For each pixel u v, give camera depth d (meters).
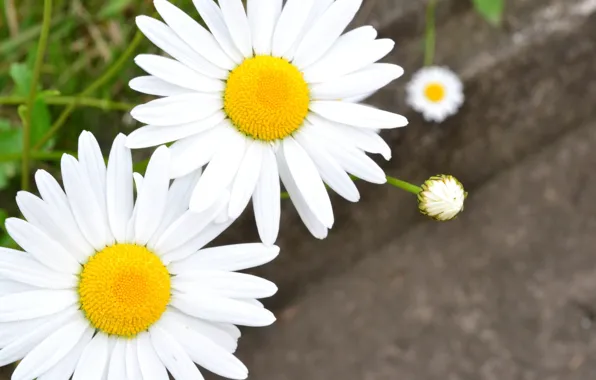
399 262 0.47
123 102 0.41
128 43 0.41
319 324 0.47
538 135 0.48
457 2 0.45
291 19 0.31
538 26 0.45
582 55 0.46
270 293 0.31
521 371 0.47
